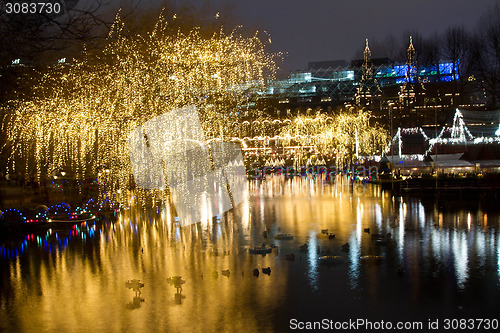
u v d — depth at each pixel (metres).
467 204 23.78
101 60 22.19
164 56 28.38
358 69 82.44
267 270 10.91
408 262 11.73
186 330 7.82
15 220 17.19
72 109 26.25
